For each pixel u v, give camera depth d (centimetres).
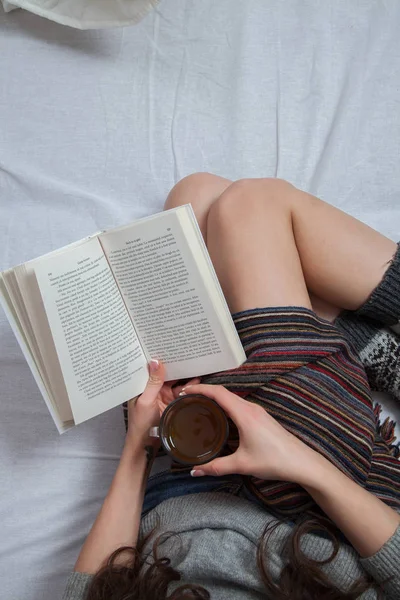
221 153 118
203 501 86
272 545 79
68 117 121
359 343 99
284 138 117
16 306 79
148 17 121
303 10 119
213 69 120
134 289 82
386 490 87
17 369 113
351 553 78
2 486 109
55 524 108
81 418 85
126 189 119
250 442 76
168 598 75
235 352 83
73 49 122
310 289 99
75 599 81
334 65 118
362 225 96
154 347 86
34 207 119
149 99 121
